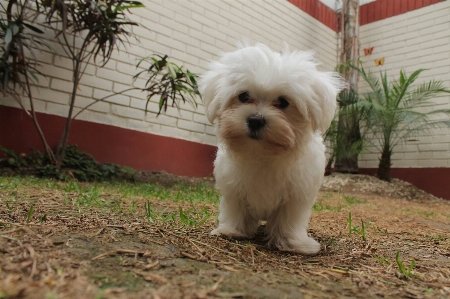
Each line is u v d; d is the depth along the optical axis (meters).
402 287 0.33
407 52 2.00
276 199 0.48
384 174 1.82
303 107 0.46
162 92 1.14
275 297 0.28
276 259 0.41
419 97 1.81
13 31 0.91
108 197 0.73
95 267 0.31
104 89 1.23
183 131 1.45
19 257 0.30
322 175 0.51
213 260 0.37
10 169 0.98
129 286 0.27
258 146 0.45
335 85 0.54
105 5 1.06
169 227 0.49
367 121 1.84
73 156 1.11
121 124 1.27
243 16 1.71
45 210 0.53
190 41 1.48
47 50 1.11
